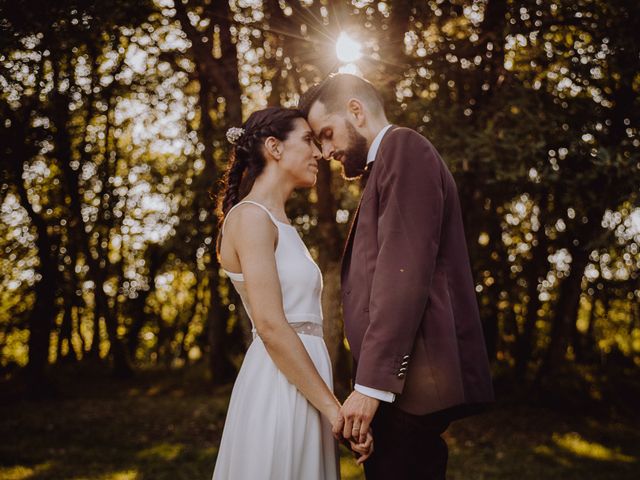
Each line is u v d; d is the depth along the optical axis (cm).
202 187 834
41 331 1105
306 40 664
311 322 218
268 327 202
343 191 809
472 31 660
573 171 666
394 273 198
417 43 675
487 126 641
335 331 766
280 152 221
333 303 767
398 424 212
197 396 1113
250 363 218
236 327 1452
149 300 1927
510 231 1087
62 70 627
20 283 1338
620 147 607
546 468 629
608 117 663
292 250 217
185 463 630
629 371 1276
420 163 209
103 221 1295
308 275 218
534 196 816
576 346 1390
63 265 1274
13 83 482
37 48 463
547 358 1043
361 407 197
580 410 966
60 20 456
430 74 663
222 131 803
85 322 1977
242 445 208
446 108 679
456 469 623
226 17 688
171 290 2031
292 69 689
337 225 809
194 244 916
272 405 208
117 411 962
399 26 625
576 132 637
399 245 200
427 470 215
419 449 213
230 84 770
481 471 614
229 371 1266
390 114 646
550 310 1280
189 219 905
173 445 727
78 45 506
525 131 625
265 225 208
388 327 195
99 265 1405
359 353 212
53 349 2095
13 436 765
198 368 1397
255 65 767
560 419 904
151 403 1039
